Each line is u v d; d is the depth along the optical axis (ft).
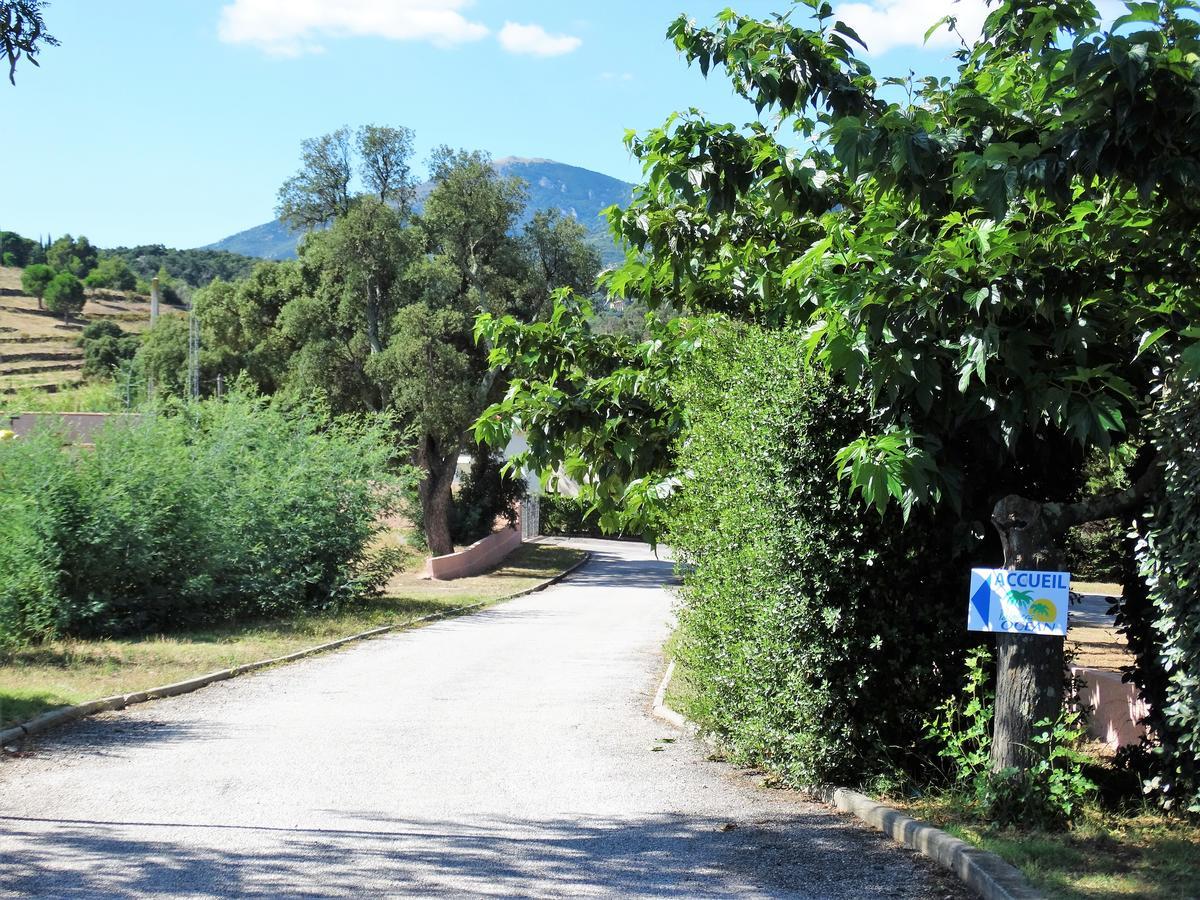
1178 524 21.20
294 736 34.81
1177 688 22.21
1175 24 17.58
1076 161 18.99
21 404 61.62
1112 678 30.66
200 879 19.94
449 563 120.47
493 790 27.55
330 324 128.77
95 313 483.92
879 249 22.67
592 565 152.56
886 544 26.09
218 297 141.38
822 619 26.14
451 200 129.39
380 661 55.72
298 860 21.22
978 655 24.82
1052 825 22.56
